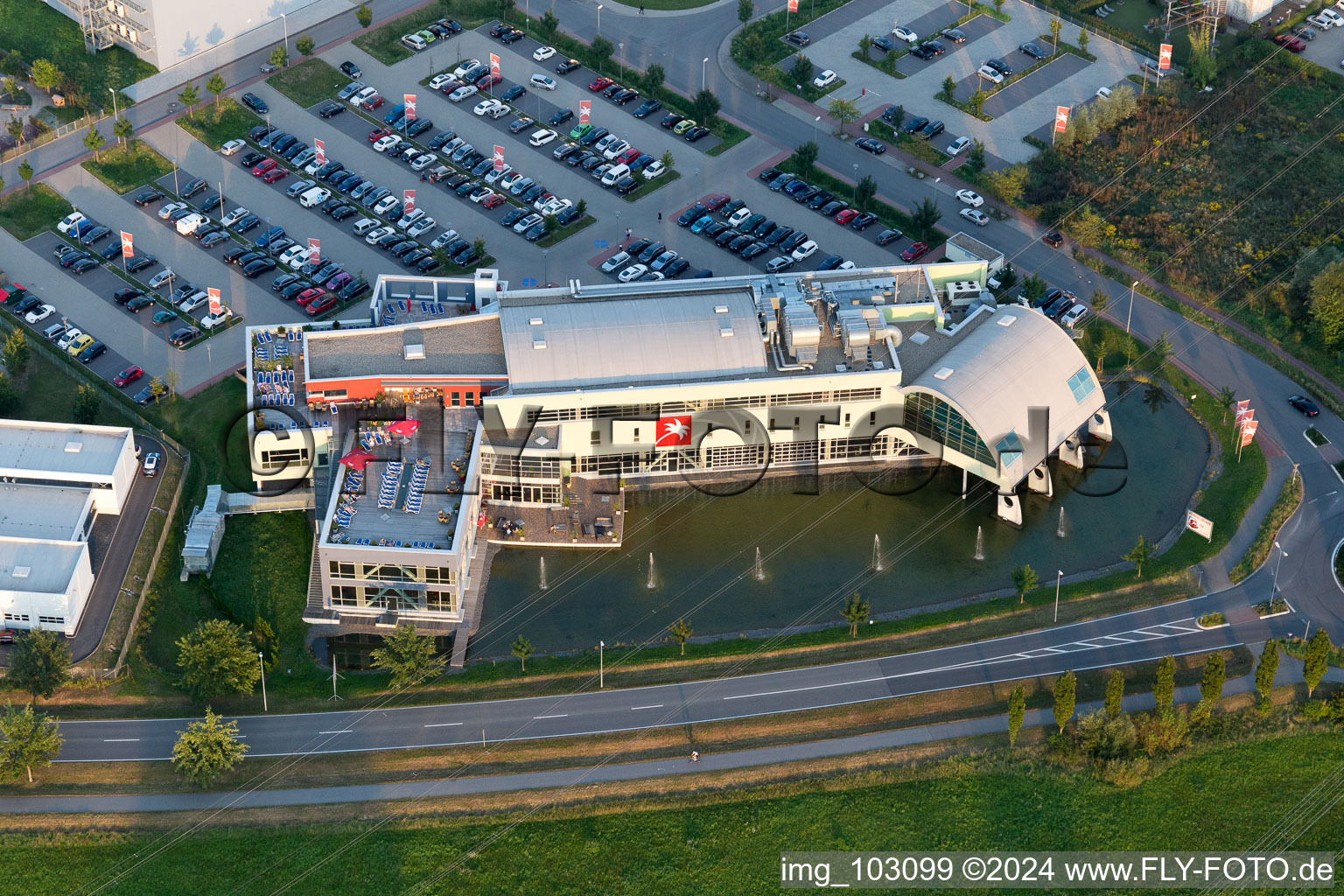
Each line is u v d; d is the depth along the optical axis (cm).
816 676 19188
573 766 18125
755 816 17738
